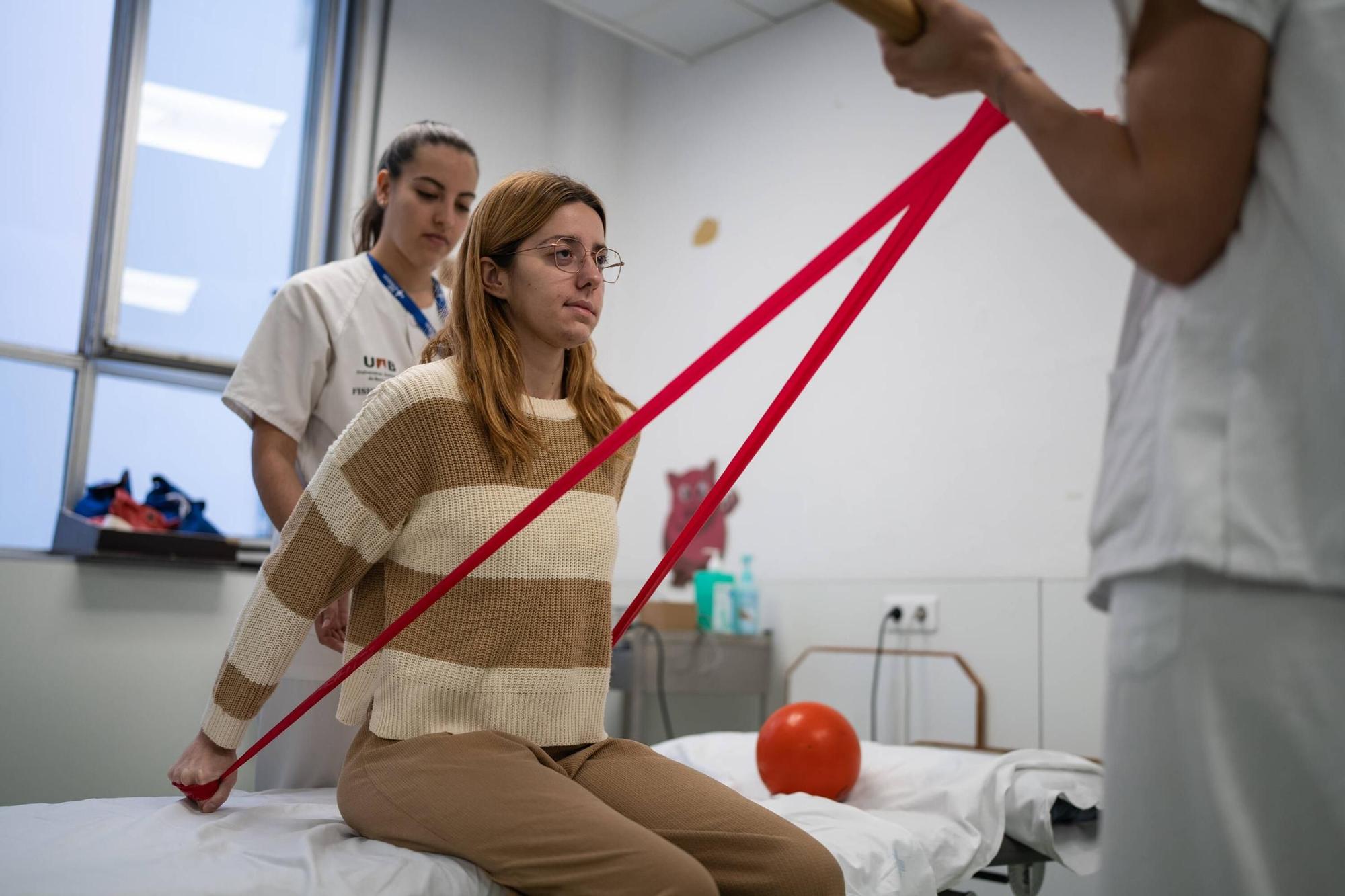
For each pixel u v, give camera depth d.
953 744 3.03
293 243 3.71
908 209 0.98
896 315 3.40
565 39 4.38
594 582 1.32
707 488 3.88
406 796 1.18
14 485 3.16
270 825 1.31
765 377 3.76
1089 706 2.78
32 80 3.27
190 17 3.53
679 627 3.42
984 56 0.80
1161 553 0.70
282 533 1.32
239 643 1.30
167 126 3.47
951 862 1.79
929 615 3.16
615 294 4.37
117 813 1.32
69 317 3.28
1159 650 0.70
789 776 2.13
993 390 3.12
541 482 1.30
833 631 3.42
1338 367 0.65
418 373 1.29
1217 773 0.66
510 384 1.33
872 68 3.62
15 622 2.85
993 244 3.18
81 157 3.33
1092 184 0.73
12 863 1.06
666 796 1.26
